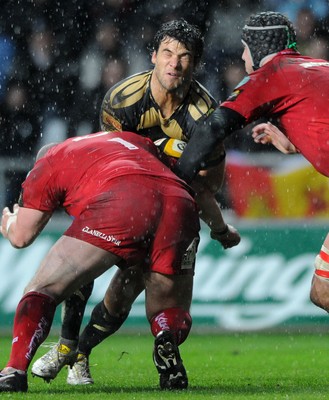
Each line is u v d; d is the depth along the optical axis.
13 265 35.12
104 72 41.38
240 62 41.75
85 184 17.17
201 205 20.42
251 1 41.97
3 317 35.06
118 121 19.88
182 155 18.06
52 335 34.25
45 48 41.22
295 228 36.03
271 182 36.69
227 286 35.97
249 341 33.50
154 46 19.70
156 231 16.92
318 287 18.80
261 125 19.69
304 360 27.50
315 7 42.72
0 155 41.00
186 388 17.94
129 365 25.61
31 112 41.12
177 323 17.50
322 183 36.50
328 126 17.45
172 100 19.47
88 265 16.67
